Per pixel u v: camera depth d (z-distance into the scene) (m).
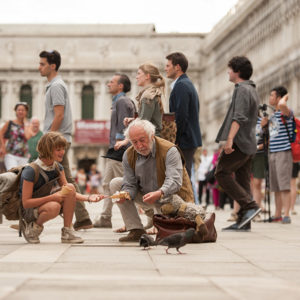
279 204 23.62
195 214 13.73
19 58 130.12
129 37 130.62
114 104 19.34
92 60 130.62
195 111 17.70
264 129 23.62
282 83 79.81
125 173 14.09
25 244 13.71
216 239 14.86
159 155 13.61
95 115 130.50
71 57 130.25
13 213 13.91
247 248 13.27
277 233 17.80
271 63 84.44
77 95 130.50
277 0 82.06
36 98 129.88
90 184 91.19
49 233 16.94
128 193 13.88
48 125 17.72
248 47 98.06
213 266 10.36
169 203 13.73
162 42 129.88
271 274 9.61
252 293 7.28
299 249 13.10
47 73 17.84
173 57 17.80
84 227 17.61
